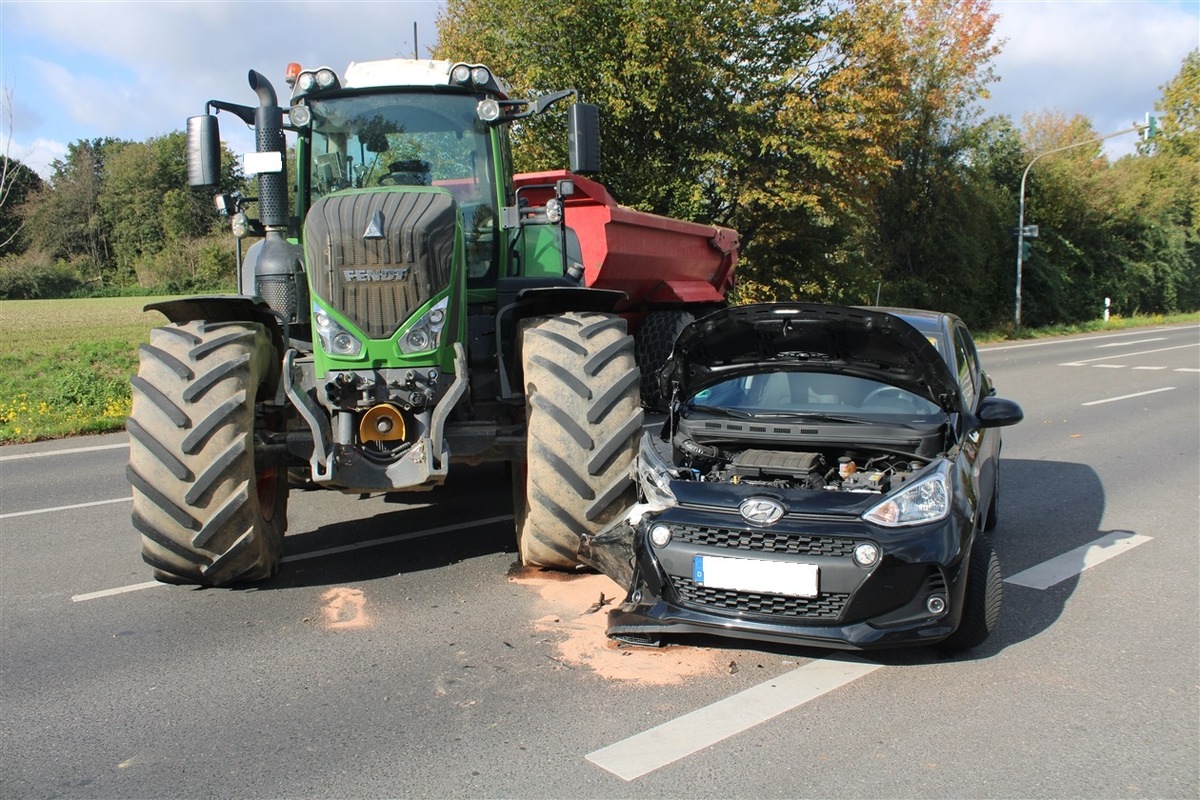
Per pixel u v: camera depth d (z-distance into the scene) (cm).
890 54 2272
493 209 625
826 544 406
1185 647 454
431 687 406
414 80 615
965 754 347
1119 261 4506
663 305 1069
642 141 2078
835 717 377
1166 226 4966
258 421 550
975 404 546
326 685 410
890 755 346
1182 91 5272
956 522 418
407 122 616
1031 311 3812
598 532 517
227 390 499
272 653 447
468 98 624
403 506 744
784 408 520
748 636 413
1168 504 759
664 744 354
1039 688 405
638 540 443
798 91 2148
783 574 406
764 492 426
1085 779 329
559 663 430
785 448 497
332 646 455
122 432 1191
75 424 1184
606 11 1911
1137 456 978
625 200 2008
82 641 467
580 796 317
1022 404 1398
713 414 523
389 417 504
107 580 570
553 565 546
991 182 3788
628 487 516
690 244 1087
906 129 2842
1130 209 4556
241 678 419
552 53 1952
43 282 5278
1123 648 453
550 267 679
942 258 3294
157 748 355
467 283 618
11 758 349
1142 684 411
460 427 540
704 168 2072
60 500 799
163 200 7412
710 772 333
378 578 559
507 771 334
